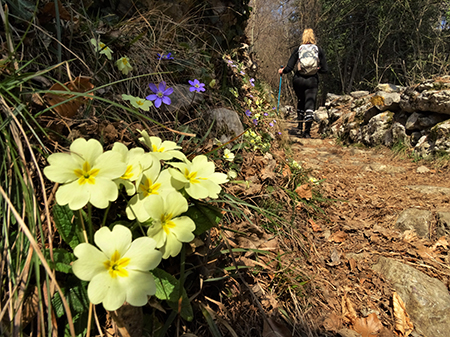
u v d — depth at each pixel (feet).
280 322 4.19
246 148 8.28
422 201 9.37
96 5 6.15
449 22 30.66
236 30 11.07
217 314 3.68
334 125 21.95
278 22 47.73
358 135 18.63
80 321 2.57
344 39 41.14
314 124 28.43
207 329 3.56
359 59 40.98
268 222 6.38
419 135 14.82
